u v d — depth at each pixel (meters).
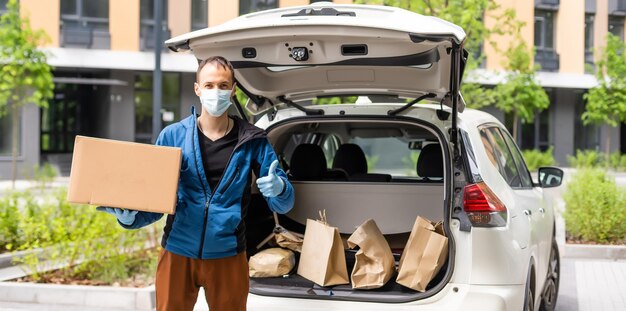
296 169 5.57
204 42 4.22
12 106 23.61
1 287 7.16
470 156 4.42
